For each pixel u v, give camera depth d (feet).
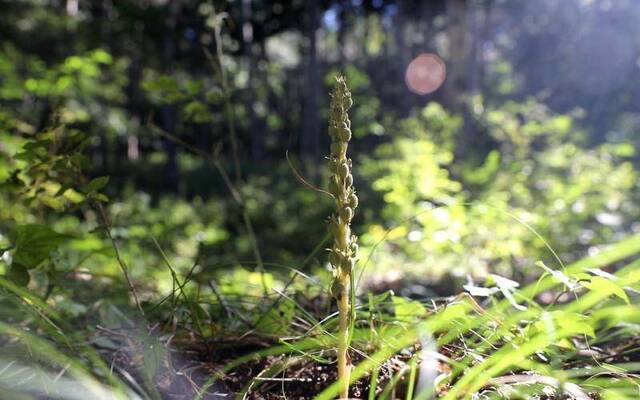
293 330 5.84
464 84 51.75
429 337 3.64
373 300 5.31
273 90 120.06
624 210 20.07
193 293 6.37
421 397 3.21
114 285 8.52
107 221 5.95
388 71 105.91
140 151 105.40
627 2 72.69
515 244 12.82
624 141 30.53
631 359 5.13
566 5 81.97
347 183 3.52
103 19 54.54
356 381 4.55
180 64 61.26
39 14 49.29
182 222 36.91
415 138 29.30
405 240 15.42
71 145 6.45
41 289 7.38
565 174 23.73
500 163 23.68
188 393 4.48
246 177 72.59
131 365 4.91
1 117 13.32
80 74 19.74
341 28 114.11
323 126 86.28
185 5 55.06
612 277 3.92
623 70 70.33
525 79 84.53
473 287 4.65
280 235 33.06
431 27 94.79
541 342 3.34
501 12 92.63
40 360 4.40
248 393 4.53
